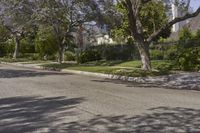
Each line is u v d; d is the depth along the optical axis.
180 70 29.03
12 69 37.94
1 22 51.16
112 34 45.56
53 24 41.62
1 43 71.12
